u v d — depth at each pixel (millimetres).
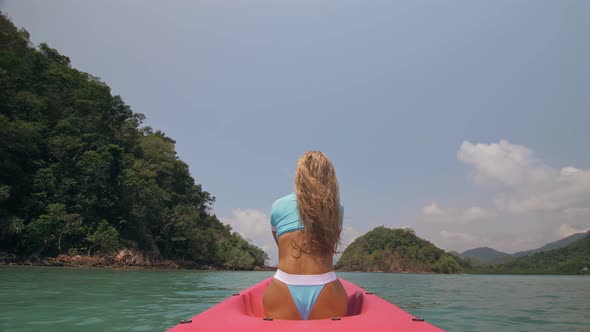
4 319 3738
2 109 27797
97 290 7293
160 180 48438
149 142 51156
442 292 10305
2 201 24688
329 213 1842
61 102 35531
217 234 58531
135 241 34906
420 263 127562
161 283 10789
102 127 38562
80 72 45062
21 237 25156
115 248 29719
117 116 43781
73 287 7746
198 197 58594
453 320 4707
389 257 130250
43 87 33906
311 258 1817
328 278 1816
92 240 28438
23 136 25953
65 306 4766
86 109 37844
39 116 30156
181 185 53969
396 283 17484
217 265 50219
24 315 3992
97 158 31219
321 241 1822
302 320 1586
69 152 30672
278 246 1924
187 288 9242
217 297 6805
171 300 6039
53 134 30844
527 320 4754
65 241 27984
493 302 7195
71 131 32062
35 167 27953
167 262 37875
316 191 1859
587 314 5379
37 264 24750
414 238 138750
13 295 5883
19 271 14562
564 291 11219
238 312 1818
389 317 1651
